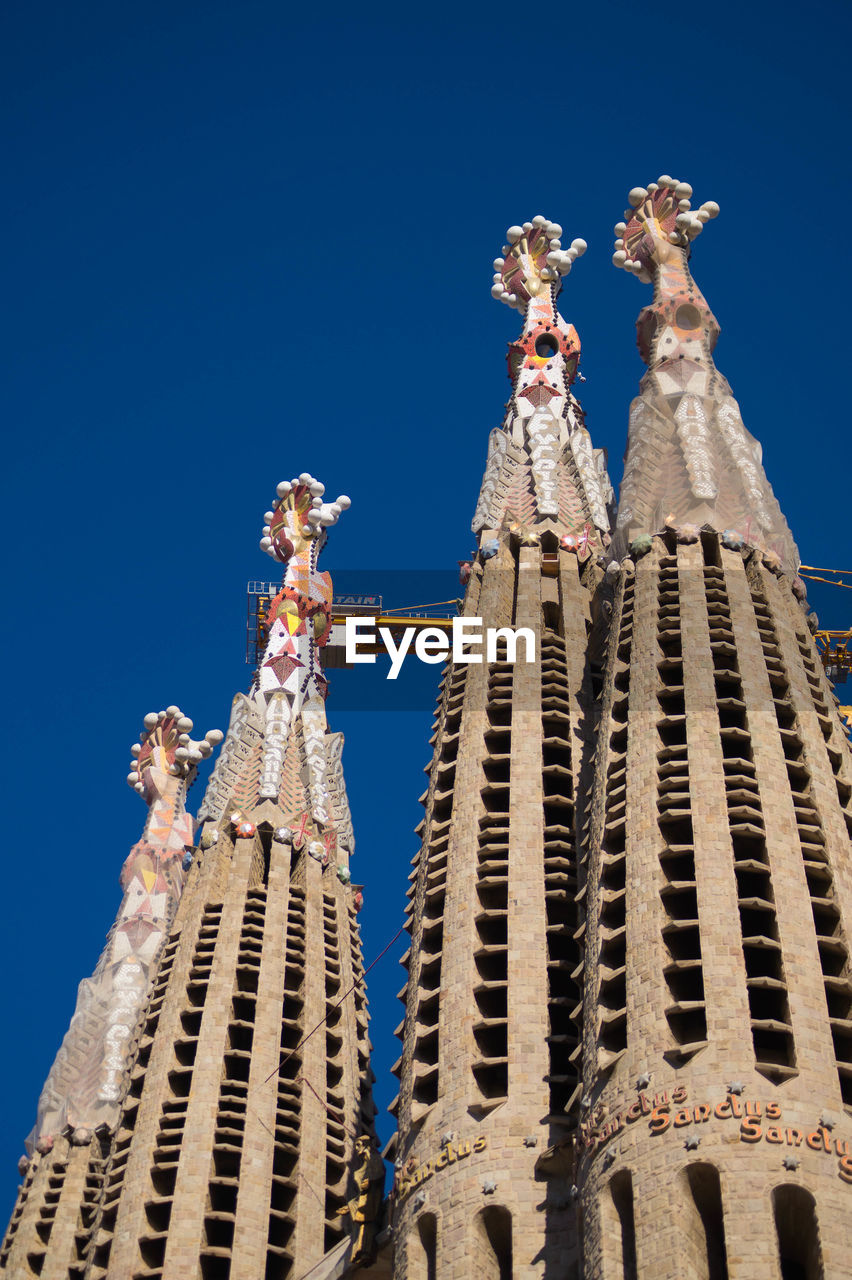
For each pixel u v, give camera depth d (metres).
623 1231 67.56
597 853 79.50
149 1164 93.88
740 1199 65.38
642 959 73.56
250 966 103.94
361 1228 88.00
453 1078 79.25
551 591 100.94
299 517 128.88
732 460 93.81
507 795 90.81
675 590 89.00
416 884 90.44
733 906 73.62
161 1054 99.19
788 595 89.88
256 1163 94.31
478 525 105.25
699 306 101.56
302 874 110.25
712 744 80.50
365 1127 102.69
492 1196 74.56
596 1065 71.81
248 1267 90.06
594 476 108.44
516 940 83.19
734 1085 67.75
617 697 85.31
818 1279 64.50
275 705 118.56
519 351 115.19
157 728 128.50
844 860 77.56
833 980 72.25
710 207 106.38
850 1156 66.62
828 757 82.81
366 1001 109.19
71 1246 102.50
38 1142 107.19
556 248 120.06
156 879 119.75
